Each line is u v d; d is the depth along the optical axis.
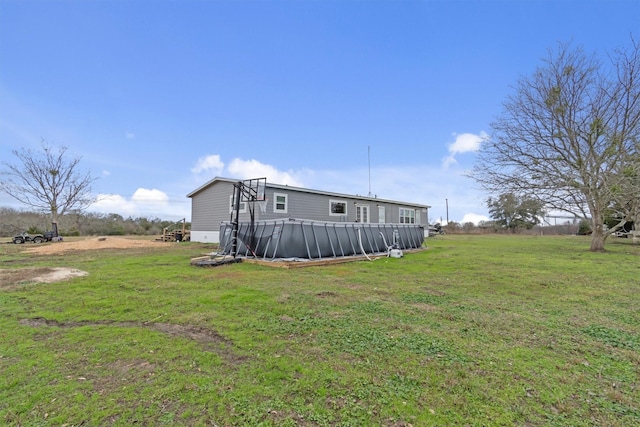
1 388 2.43
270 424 2.02
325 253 10.76
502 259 11.48
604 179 13.37
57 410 2.15
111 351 3.14
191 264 9.34
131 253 12.97
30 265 9.32
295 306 4.81
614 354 3.14
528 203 15.45
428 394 2.38
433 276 7.75
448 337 3.56
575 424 2.04
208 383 2.51
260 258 10.13
